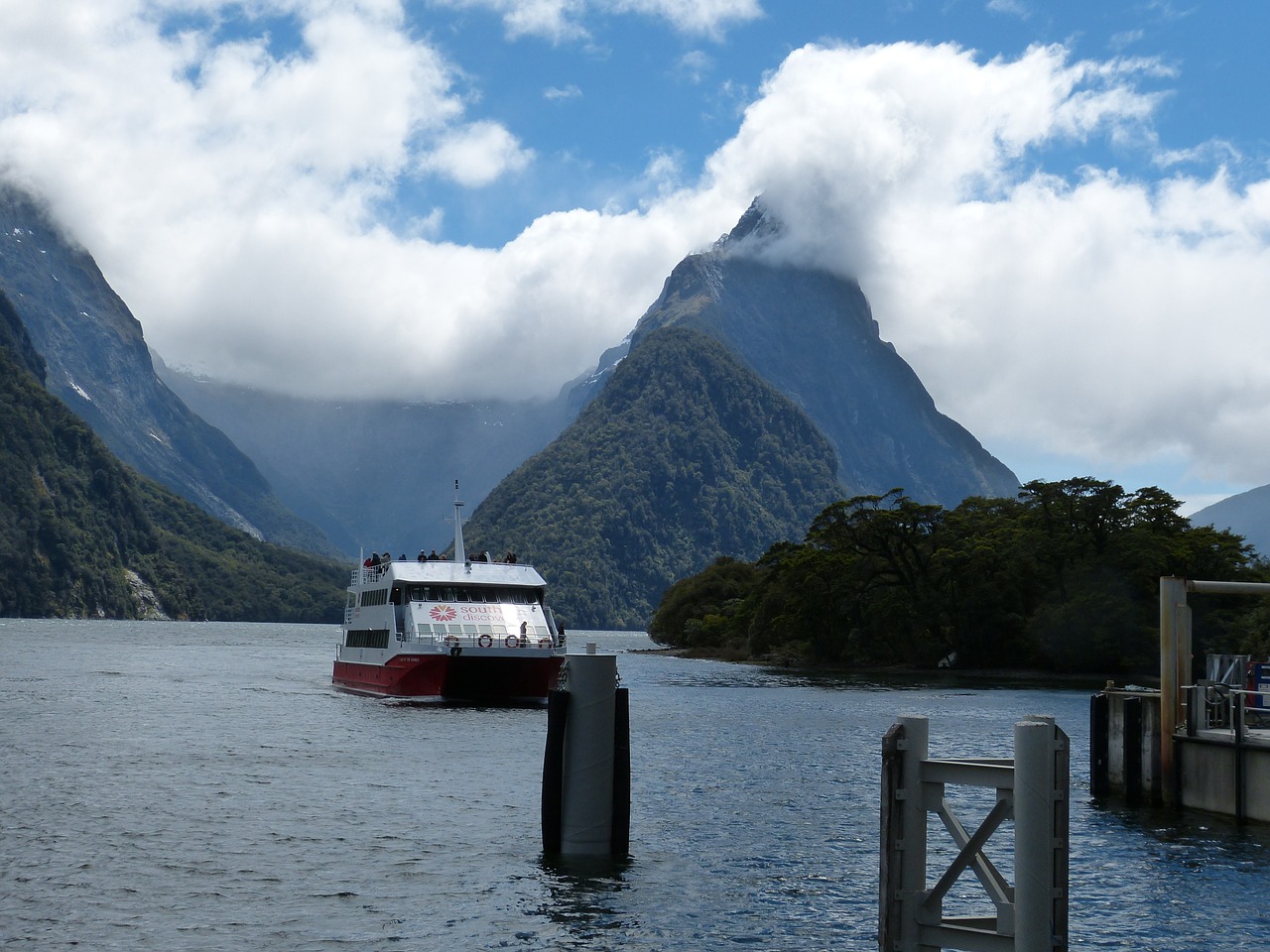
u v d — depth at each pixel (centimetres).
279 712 7575
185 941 2553
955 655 15900
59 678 11094
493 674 7881
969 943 1864
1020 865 1791
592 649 3444
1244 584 3991
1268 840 3584
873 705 9238
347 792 4375
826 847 3519
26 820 3759
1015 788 1805
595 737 3216
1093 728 4281
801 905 2873
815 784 4750
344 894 2911
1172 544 14825
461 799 4238
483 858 3278
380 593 8612
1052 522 15788
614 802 3234
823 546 18275
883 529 16550
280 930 2631
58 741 5903
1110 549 15150
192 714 7444
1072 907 2911
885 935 1920
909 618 16050
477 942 2570
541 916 2747
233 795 4291
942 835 3744
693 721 7569
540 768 5056
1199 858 3372
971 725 7462
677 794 4434
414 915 2748
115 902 2833
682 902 2873
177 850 3375
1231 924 2780
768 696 10269
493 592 8288
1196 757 3938
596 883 3022
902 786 1933
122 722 6912
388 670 8206
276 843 3469
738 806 4191
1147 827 3744
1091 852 3434
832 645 17225
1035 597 15550
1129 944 2642
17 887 2955
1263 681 4109
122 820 3791
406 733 6366
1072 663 14762
